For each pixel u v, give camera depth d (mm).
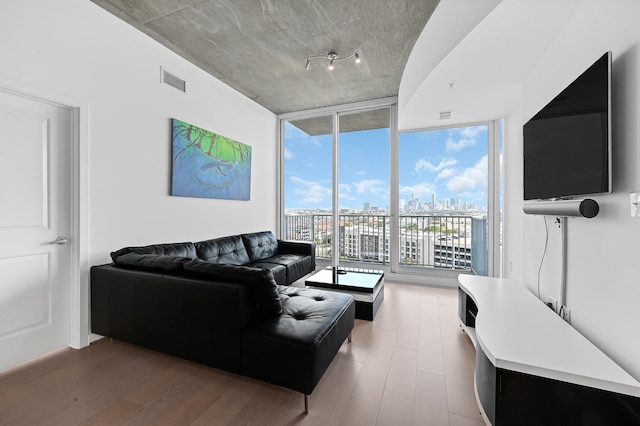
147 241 2637
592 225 1473
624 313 1231
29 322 1894
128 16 2336
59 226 2037
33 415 1387
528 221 2373
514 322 1527
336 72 3332
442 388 1618
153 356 1939
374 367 1825
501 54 2004
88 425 1324
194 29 2518
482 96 2768
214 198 3482
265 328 1556
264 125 4520
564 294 1741
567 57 1679
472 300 2154
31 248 1897
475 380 1492
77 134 2084
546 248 2031
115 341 2164
